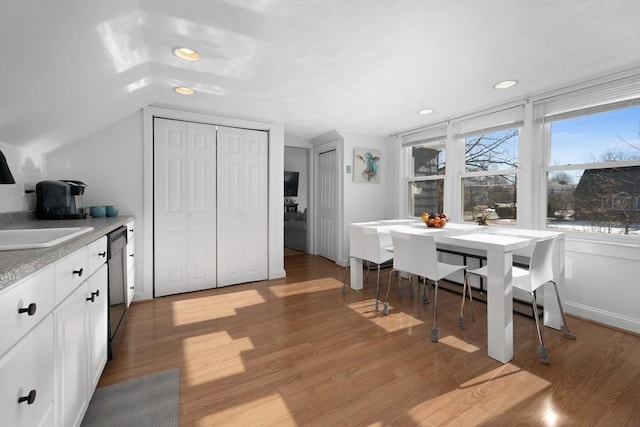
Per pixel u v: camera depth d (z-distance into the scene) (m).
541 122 2.70
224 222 3.39
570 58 2.02
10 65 1.17
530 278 1.90
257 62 2.04
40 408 0.89
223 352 1.98
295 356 1.93
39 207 2.14
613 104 2.30
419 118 3.54
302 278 3.79
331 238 4.80
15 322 0.75
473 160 3.36
